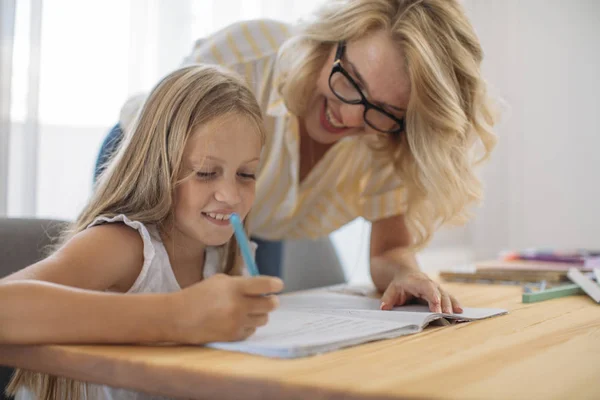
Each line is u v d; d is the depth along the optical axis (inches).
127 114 47.6
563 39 107.0
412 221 52.3
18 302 24.2
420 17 43.9
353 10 45.3
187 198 35.3
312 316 31.8
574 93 106.7
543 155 108.8
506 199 110.0
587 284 46.9
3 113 62.4
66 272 29.0
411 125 45.4
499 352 25.2
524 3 109.0
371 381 19.8
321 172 58.2
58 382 31.6
